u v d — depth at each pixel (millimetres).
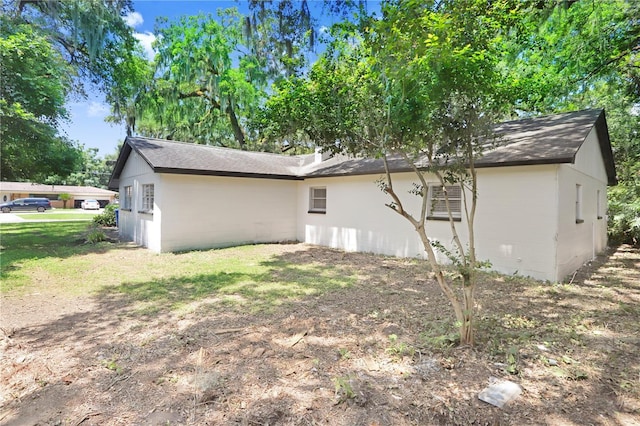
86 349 3385
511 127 8344
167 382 2768
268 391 2629
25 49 9930
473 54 3182
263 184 11117
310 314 4391
